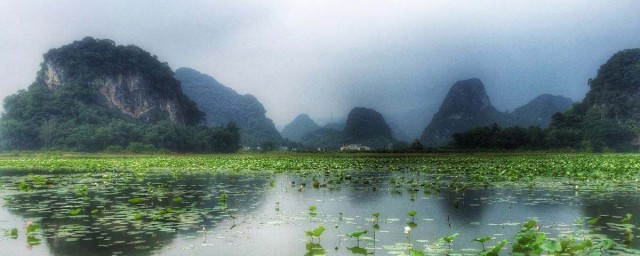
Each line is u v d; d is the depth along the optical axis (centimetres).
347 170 2822
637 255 714
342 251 752
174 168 3106
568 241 717
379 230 920
